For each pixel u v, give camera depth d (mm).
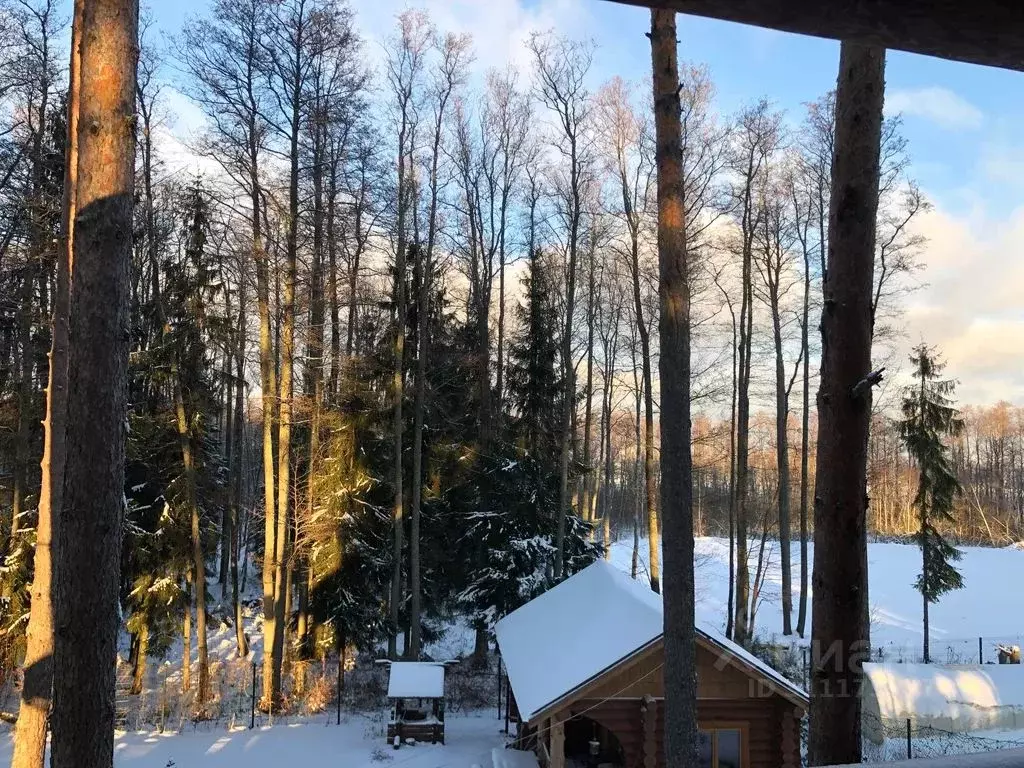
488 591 21703
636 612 13531
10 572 16359
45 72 15430
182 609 21016
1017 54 866
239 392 27000
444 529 23484
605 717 11602
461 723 17609
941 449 23234
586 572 17516
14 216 14680
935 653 23609
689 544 7926
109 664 5465
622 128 20375
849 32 857
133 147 5695
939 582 22828
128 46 5648
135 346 18281
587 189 22266
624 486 50781
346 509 20422
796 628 25188
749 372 23359
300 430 21859
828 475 3910
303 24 18047
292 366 19016
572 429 24062
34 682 8695
